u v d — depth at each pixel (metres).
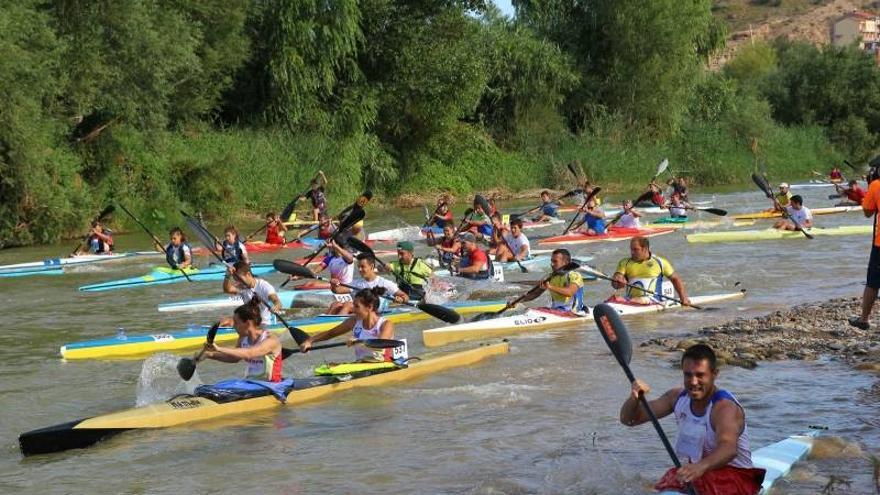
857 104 68.25
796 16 149.25
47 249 27.89
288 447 8.38
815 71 68.50
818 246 22.67
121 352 12.59
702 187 52.41
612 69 53.31
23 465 8.12
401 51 42.50
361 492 7.29
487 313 13.80
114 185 32.53
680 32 52.34
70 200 29.86
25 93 27.81
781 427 8.44
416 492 7.25
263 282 13.48
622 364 6.75
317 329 13.76
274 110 39.34
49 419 9.61
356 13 38.94
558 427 8.77
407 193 44.28
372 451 8.23
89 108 31.06
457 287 16.88
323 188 30.16
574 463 7.75
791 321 12.93
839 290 16.22
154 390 10.66
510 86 49.91
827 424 8.48
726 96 58.09
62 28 30.30
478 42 46.34
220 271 20.14
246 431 8.84
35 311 16.31
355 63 40.69
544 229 28.53
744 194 44.69
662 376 10.45
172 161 34.09
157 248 25.70
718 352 11.12
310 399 9.88
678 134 54.91
